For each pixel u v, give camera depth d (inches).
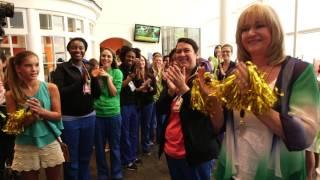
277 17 35.2
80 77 90.4
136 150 130.3
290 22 257.8
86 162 96.0
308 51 246.4
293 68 34.1
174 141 64.8
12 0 206.2
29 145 73.1
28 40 218.7
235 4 317.7
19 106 73.2
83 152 94.7
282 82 34.0
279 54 35.7
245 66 31.3
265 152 35.9
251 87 30.2
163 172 121.3
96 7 307.4
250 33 35.4
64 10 242.8
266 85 30.6
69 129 88.9
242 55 38.8
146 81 136.5
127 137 123.1
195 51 65.5
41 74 227.3
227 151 40.4
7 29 207.8
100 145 106.1
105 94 104.0
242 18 36.6
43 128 73.9
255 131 36.9
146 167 127.2
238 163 38.8
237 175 39.0
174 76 59.6
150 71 146.2
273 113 31.6
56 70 90.5
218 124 41.8
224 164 41.3
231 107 33.8
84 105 91.2
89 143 95.0
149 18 422.6
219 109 40.8
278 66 35.6
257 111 30.5
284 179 35.0
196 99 43.7
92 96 97.7
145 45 422.3
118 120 108.0
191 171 63.3
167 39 436.5
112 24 396.5
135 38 410.3
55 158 76.2
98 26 386.6
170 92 64.9
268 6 35.4
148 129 145.3
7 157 93.7
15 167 73.8
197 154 58.9
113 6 394.6
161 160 135.6
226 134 40.8
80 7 264.1
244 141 37.8
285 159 34.8
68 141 89.3
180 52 64.2
